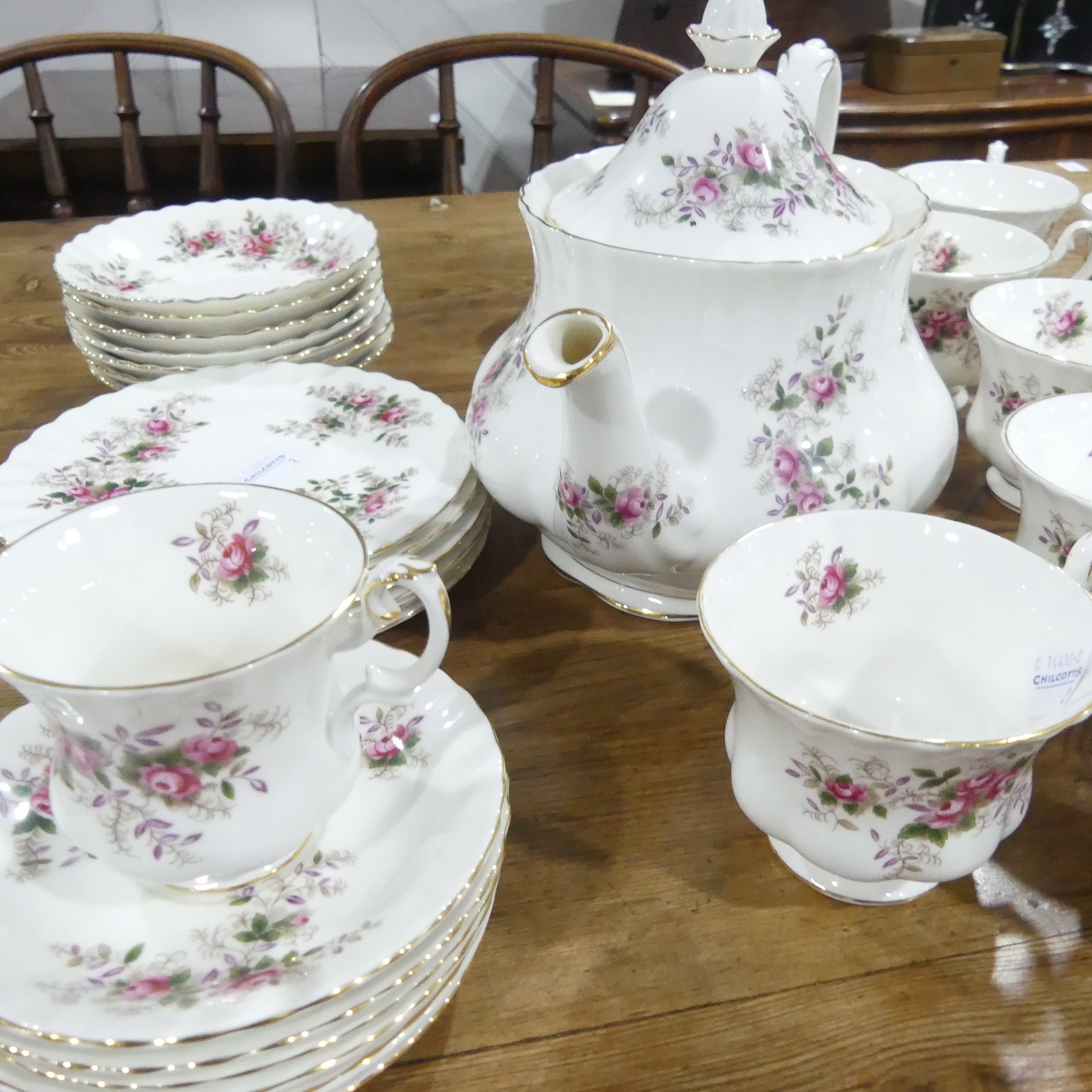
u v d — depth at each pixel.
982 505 0.65
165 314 0.71
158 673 0.41
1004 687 0.41
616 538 0.47
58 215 1.29
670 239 0.47
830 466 0.48
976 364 0.70
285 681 0.34
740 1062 0.34
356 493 0.60
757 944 0.38
